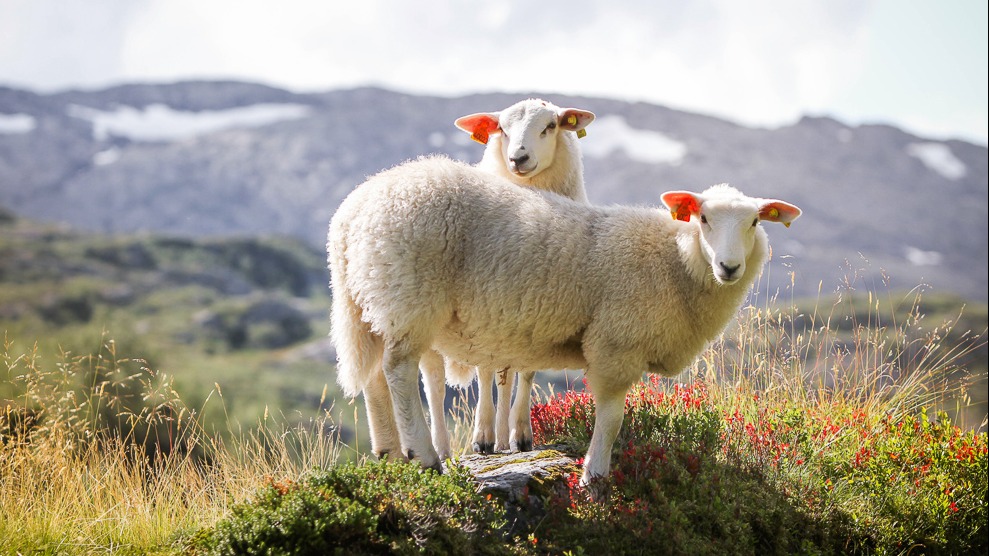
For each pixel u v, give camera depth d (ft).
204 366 140.26
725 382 26.66
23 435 21.65
